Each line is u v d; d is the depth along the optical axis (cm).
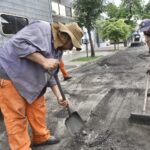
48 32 281
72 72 894
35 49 265
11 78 280
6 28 661
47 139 339
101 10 1641
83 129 371
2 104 290
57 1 2034
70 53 2141
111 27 1939
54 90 344
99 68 942
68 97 553
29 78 284
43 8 972
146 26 365
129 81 675
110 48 2525
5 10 723
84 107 477
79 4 1595
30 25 279
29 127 390
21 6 814
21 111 292
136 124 386
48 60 268
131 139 342
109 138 347
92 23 1645
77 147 329
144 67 891
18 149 293
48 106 498
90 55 1842
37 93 293
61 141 348
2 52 286
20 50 267
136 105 469
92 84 670
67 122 351
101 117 422
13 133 290
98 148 323
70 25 282
